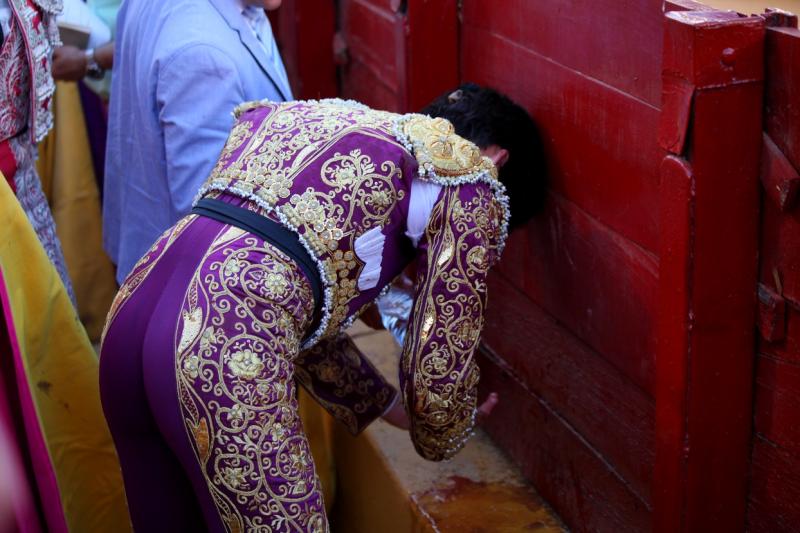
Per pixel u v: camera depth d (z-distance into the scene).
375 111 1.51
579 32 1.56
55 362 1.93
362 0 2.79
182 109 1.81
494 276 2.04
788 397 1.24
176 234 1.44
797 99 1.12
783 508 1.28
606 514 1.73
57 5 2.06
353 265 1.42
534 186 1.71
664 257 1.27
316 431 2.29
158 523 1.55
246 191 1.41
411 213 1.43
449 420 1.47
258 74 1.90
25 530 1.66
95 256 3.20
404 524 2.01
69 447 1.96
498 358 2.09
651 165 1.42
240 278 1.35
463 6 1.99
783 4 1.31
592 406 1.73
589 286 1.67
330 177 1.40
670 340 1.28
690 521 1.34
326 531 1.40
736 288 1.24
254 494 1.34
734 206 1.21
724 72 1.15
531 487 1.99
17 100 1.98
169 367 1.34
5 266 1.80
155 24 1.90
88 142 3.14
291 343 1.39
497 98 1.66
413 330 1.44
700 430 1.30
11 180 2.00
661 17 1.34
